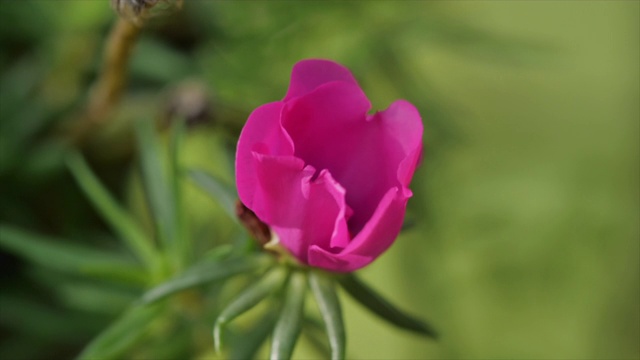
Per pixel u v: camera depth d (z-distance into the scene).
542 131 0.46
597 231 0.45
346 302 0.50
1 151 0.37
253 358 0.31
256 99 0.39
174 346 0.35
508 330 0.46
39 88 0.38
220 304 0.33
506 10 0.48
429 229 0.39
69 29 0.37
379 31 0.39
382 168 0.28
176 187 0.33
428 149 0.39
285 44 0.39
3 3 0.37
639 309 0.45
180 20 0.38
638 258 0.45
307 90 0.28
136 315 0.33
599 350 0.46
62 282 0.36
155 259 0.33
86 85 0.38
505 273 0.43
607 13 0.48
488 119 0.45
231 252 0.31
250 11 0.38
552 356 0.46
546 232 0.44
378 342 0.49
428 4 0.39
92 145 0.37
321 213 0.28
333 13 0.38
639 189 0.46
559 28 0.48
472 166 0.43
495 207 0.43
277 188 0.28
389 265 0.46
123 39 0.32
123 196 0.39
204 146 0.41
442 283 0.41
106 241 0.38
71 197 0.38
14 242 0.33
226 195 0.31
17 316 0.37
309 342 0.34
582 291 0.45
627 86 0.47
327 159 0.28
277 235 0.29
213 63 0.38
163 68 0.38
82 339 0.37
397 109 0.28
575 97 0.47
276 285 0.30
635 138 0.46
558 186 0.44
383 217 0.28
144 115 0.36
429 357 0.42
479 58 0.39
